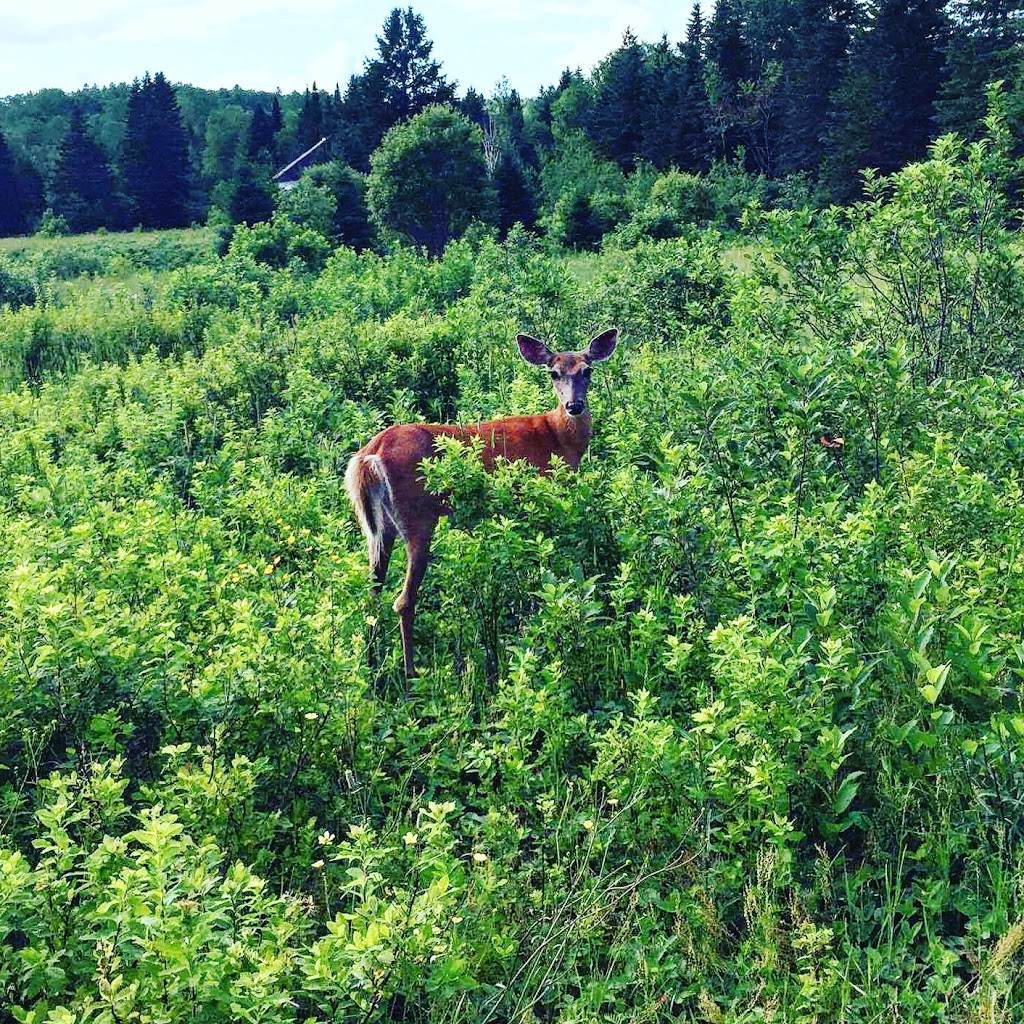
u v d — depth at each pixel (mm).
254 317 17328
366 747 4801
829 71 69875
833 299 9336
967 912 3832
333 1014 3211
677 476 6137
